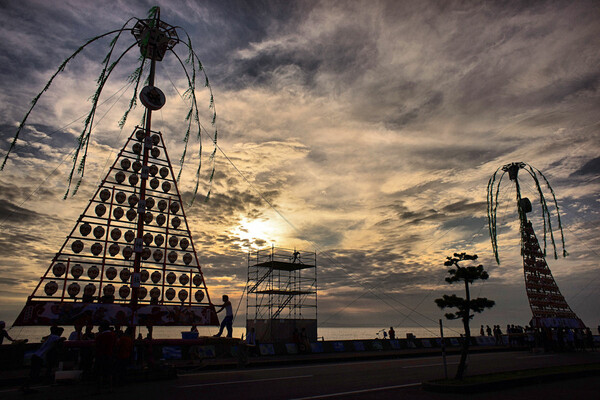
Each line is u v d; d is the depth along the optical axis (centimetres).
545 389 1117
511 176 3148
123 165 1909
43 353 1190
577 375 1380
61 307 1609
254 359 2116
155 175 2003
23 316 1554
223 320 1800
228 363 1825
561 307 3294
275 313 3278
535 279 3266
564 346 3064
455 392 1045
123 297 1792
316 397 986
